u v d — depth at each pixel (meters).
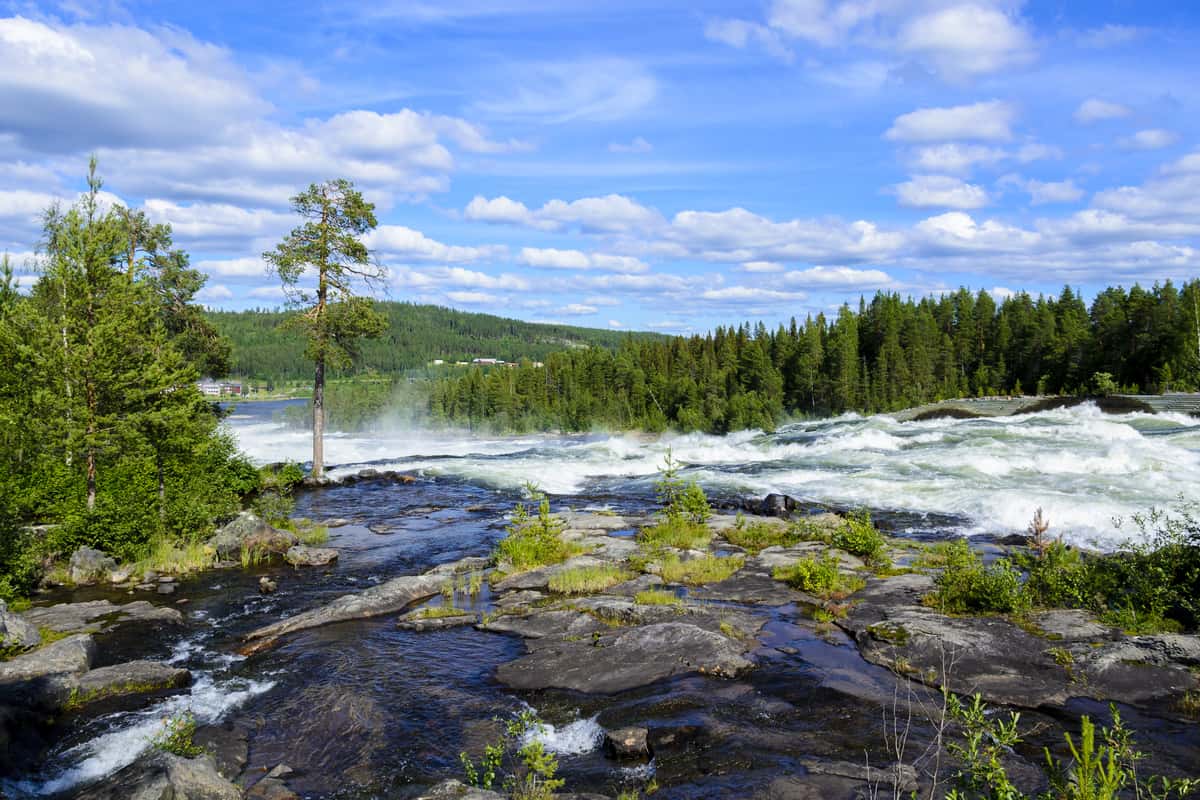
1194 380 76.50
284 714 10.11
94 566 17.56
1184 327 78.81
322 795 7.93
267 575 18.16
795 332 104.19
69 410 18.50
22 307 18.73
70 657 11.48
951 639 11.31
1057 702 9.30
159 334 20.39
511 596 15.40
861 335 109.38
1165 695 9.39
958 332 109.94
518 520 21.30
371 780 8.21
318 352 33.94
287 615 14.92
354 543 22.03
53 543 17.89
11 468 21.17
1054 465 30.22
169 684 11.10
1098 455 30.31
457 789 7.34
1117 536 19.27
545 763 7.88
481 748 8.90
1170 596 12.29
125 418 19.27
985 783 6.45
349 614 14.44
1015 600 12.98
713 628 12.72
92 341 18.48
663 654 11.38
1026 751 8.07
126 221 30.11
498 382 102.88
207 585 17.19
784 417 87.50
